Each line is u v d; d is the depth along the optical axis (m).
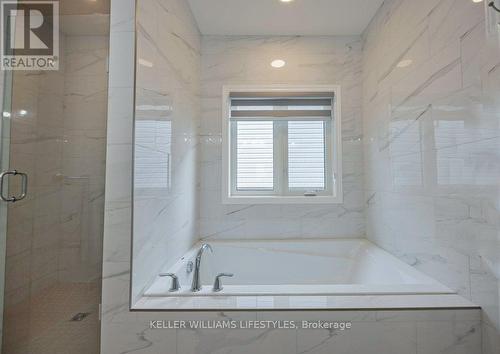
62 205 1.27
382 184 2.04
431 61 1.44
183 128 1.97
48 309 1.25
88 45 1.29
